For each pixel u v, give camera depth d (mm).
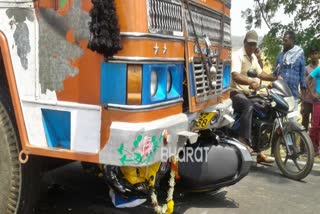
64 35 3098
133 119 2990
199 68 3871
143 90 3002
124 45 2951
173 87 3484
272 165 6613
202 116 4184
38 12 3160
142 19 2953
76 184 5195
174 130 3389
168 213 3785
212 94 4191
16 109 3297
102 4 2875
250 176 6047
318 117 7273
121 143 2980
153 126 3074
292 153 5938
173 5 3373
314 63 7980
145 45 2979
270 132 6125
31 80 3236
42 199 4691
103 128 3053
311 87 7352
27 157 3340
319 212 4781
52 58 3152
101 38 2893
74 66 3096
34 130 3287
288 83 7348
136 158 2992
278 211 4762
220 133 4879
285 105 5926
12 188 3504
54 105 3178
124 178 3484
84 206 4578
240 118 6004
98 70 3033
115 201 4051
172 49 3373
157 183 3836
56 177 5375
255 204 4945
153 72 3148
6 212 3557
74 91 3117
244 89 6242
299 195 5328
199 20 3934
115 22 2908
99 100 3051
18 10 3211
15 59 3262
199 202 4902
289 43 7406
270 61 10961
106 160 3043
